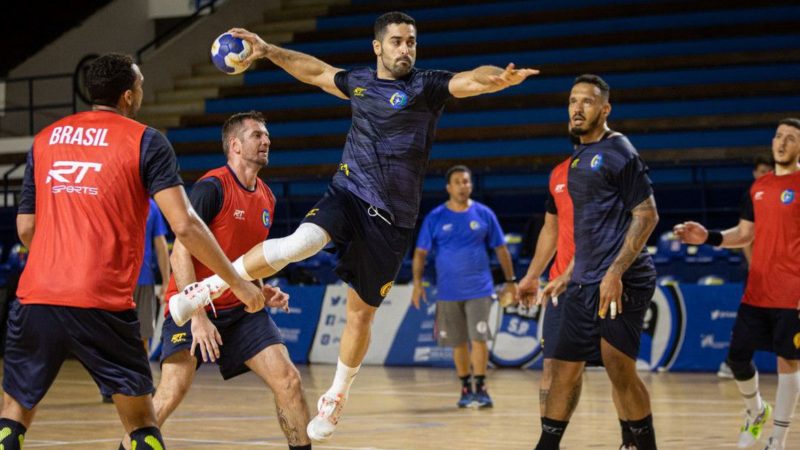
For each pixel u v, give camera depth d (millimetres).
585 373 13750
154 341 16469
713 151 17156
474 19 21609
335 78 5508
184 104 21656
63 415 9812
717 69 18609
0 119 21469
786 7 19453
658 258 15750
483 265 10523
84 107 22453
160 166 4453
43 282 4383
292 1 24203
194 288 5113
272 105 21125
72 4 22453
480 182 17344
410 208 5359
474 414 9648
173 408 5742
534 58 20219
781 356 7230
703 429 8312
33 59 21891
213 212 5828
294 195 18656
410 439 7965
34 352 4418
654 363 13812
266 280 16672
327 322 15906
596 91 6051
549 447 6105
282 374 5645
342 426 8797
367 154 5328
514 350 14656
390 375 13898
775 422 7191
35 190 4645
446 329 10492
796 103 17781
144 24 24312
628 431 6555
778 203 7309
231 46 5422
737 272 15328
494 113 19250
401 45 5293
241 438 8062
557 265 6703
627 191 5863
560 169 6645
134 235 4508
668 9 20391
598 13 20781
